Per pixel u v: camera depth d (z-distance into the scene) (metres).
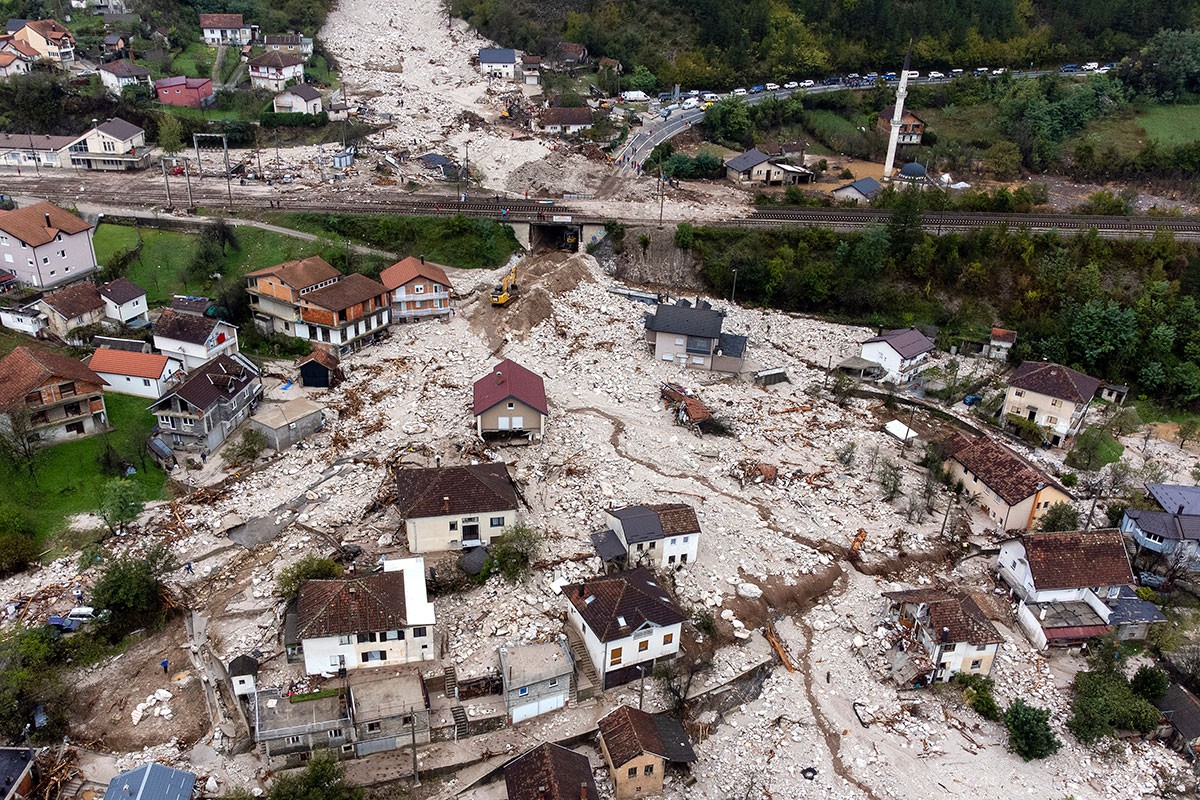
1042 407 86.81
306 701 50.22
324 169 123.88
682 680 55.69
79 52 140.25
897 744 53.91
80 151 117.12
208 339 79.19
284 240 103.06
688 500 71.56
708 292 111.75
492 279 104.81
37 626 55.50
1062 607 63.34
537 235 116.00
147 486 68.44
